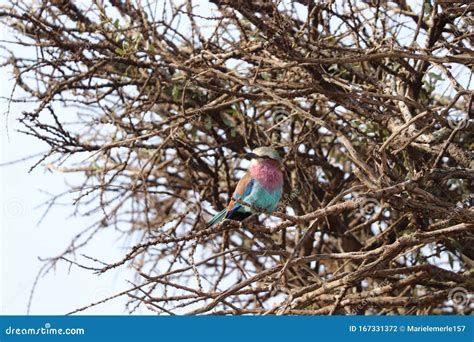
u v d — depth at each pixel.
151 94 12.70
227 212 10.82
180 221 12.33
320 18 11.80
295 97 11.53
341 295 9.81
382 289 10.50
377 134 11.76
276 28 10.33
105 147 11.40
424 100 11.80
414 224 10.88
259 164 10.72
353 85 11.18
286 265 8.81
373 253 9.45
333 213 8.75
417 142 10.95
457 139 11.62
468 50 10.08
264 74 12.34
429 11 11.59
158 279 9.17
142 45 12.22
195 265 9.07
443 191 11.38
